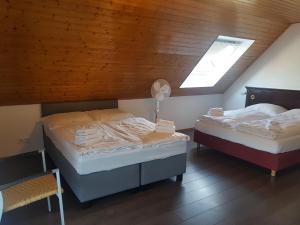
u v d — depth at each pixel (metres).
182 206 2.43
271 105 4.79
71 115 3.66
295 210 2.40
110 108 4.43
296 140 3.26
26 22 2.55
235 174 3.22
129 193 2.68
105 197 2.59
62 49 3.06
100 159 2.35
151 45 3.62
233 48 4.98
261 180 3.05
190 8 3.18
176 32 3.55
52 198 2.53
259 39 4.66
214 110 4.27
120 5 2.79
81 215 2.26
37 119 3.80
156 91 4.41
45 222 2.15
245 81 5.64
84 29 2.91
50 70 3.28
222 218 2.24
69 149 2.50
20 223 2.13
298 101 4.65
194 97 5.66
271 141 3.12
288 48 4.77
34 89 3.47
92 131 2.62
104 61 3.53
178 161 2.92
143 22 3.15
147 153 2.65
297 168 3.46
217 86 5.70
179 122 5.52
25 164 3.42
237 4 3.20
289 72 4.80
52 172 1.87
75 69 3.45
